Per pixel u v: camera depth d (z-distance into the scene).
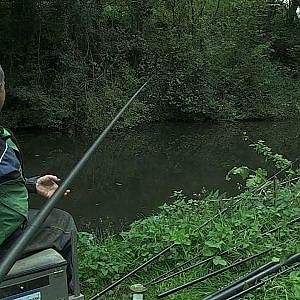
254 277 3.84
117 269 4.33
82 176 11.62
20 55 18.03
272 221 5.04
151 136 17.86
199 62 20.48
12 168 2.37
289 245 4.50
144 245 4.63
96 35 19.22
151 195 9.62
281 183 6.25
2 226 2.35
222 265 4.30
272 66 22.53
